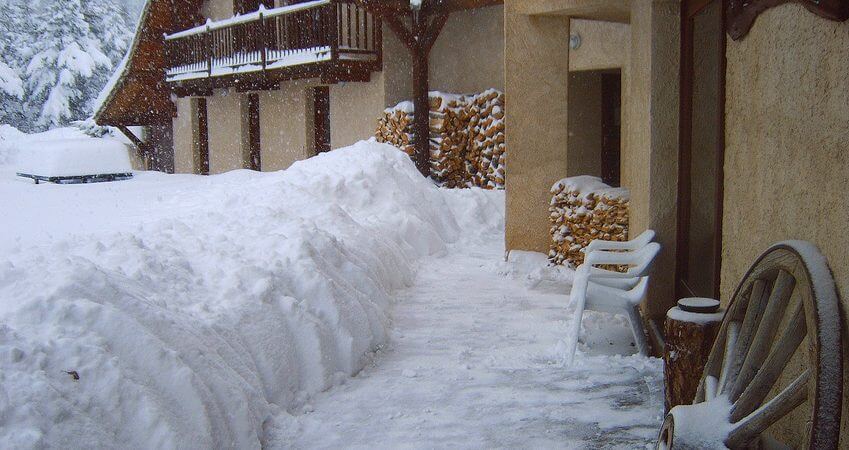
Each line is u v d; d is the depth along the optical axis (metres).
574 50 12.03
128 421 3.07
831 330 2.36
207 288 4.63
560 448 3.75
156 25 23.75
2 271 3.63
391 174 10.15
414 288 7.46
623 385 4.62
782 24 3.01
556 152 8.52
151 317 3.66
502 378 4.78
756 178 3.36
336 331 4.86
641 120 6.23
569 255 8.04
